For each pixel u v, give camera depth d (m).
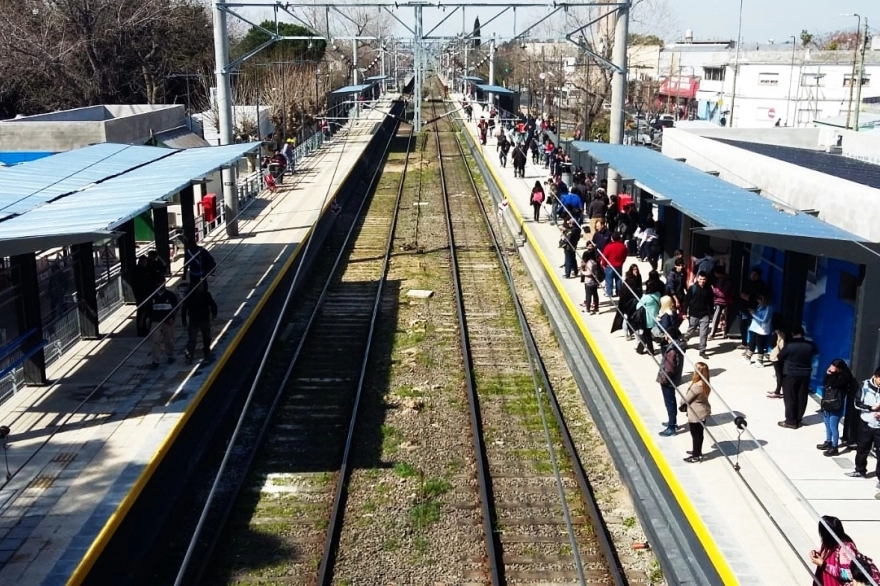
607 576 10.59
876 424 10.99
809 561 9.55
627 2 25.19
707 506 10.70
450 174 45.53
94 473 11.52
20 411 13.65
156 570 10.94
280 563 10.83
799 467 11.76
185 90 53.53
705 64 67.00
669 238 21.59
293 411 15.59
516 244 28.44
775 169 17.70
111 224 11.48
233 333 17.50
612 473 13.30
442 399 16.14
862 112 38.62
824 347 14.02
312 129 53.31
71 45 43.69
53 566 9.48
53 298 15.91
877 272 11.74
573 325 19.25
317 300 22.97
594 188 30.56
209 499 11.22
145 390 14.46
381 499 12.36
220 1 24.89
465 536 11.41
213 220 27.16
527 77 82.00
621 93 25.84
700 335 16.17
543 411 15.42
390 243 28.89
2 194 15.30
